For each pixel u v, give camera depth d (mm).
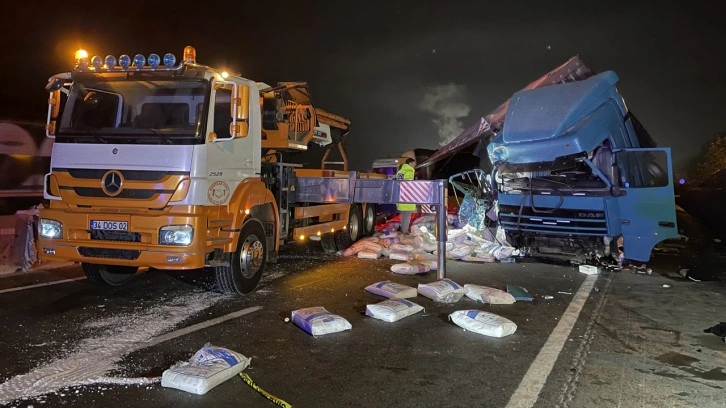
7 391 3887
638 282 8133
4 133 10461
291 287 7441
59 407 3648
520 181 9461
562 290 7543
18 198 10625
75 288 7195
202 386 3879
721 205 14734
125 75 6207
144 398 3818
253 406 3719
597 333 5504
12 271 8312
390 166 18797
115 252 5871
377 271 8711
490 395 3949
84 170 6043
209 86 6062
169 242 5730
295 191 8891
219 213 6219
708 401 3867
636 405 3795
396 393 3967
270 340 5145
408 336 5332
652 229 8891
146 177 5859
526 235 10047
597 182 8852
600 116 8430
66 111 6273
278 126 8312
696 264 9656
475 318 5543
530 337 5348
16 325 5484
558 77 11656
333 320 5430
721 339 5312
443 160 16922
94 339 5074
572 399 3891
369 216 12453
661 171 8820
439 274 7930
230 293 6836
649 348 5039
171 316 5898
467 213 12078
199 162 5875
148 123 6070
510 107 9047
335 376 4273
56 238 6016
